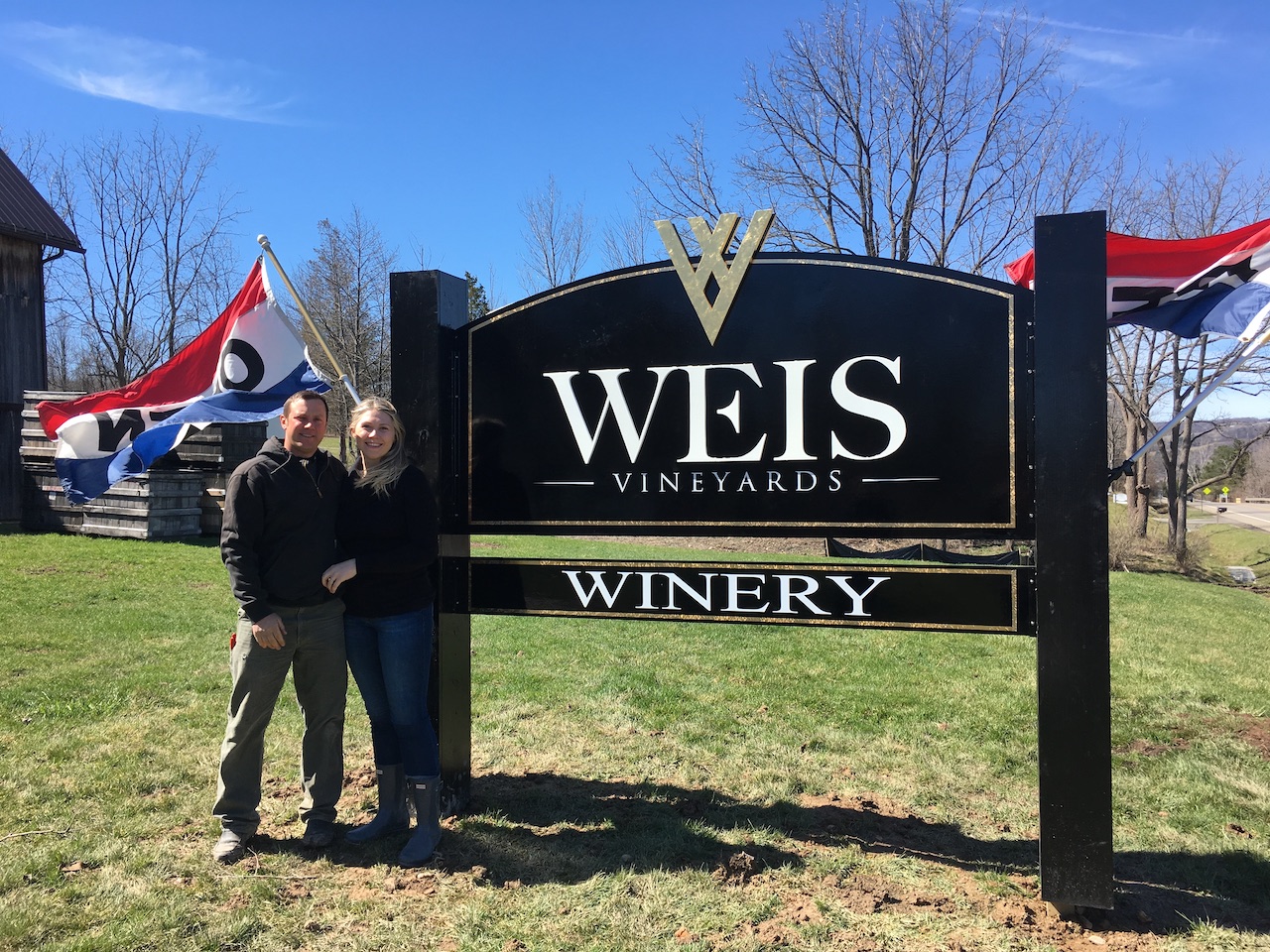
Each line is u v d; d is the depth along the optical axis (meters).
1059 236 2.97
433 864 3.32
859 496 3.32
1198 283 4.05
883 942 2.79
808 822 3.78
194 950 2.67
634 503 3.61
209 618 7.61
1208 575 21.59
